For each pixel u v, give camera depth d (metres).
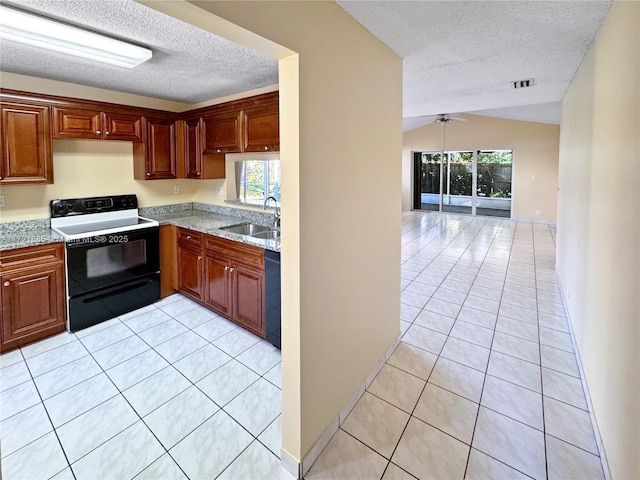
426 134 9.63
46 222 3.17
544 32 2.08
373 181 2.13
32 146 2.82
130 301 3.36
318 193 1.63
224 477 1.65
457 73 2.95
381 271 2.36
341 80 1.74
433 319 3.25
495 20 1.90
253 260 2.83
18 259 2.66
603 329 1.83
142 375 2.41
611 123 1.78
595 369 1.97
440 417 2.02
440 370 2.46
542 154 8.05
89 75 2.81
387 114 2.25
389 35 2.03
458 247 6.02
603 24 1.94
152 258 3.50
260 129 2.98
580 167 2.71
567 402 2.13
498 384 2.30
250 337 2.93
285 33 1.37
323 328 1.77
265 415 2.05
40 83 2.88
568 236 3.37
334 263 1.81
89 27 1.91
